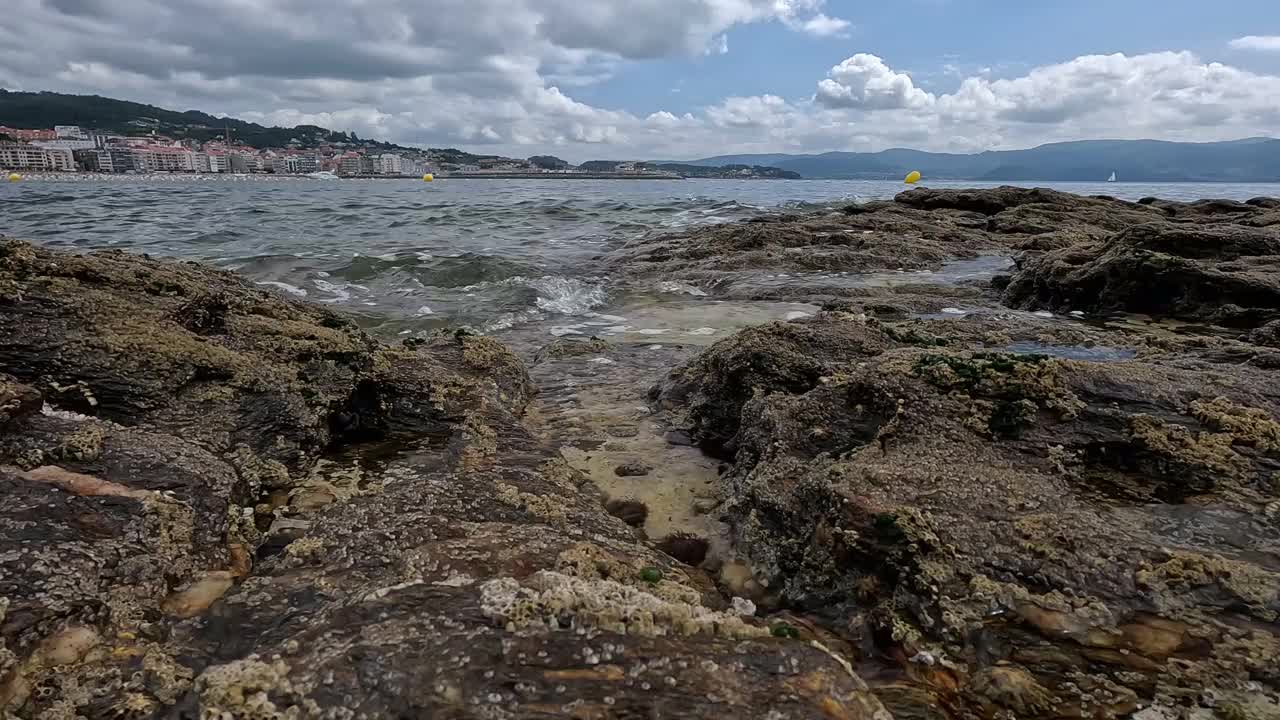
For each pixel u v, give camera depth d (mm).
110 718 2232
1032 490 3746
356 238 21984
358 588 2969
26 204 29578
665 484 5320
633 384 8016
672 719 2104
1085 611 3014
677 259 18188
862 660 3146
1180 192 102500
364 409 5859
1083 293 12172
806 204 41250
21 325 4797
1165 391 4438
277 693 2133
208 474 3863
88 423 3959
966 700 2789
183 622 2797
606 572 3324
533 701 2127
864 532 3496
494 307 12562
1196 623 2934
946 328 8469
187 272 7332
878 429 4637
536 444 5516
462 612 2502
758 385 5980
